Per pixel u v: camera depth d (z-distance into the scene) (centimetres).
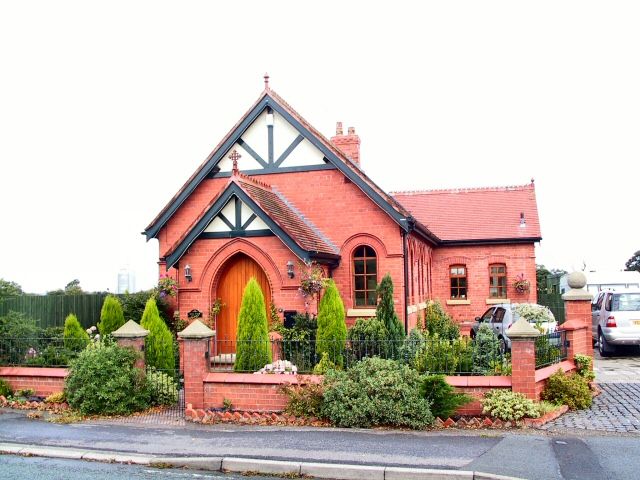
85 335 1633
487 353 1329
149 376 1398
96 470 973
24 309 2009
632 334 2097
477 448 1020
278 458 988
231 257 1841
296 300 1766
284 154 2050
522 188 3033
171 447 1068
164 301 2120
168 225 2114
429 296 2678
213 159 2073
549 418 1200
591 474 891
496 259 2805
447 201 3062
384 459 971
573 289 1602
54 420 1270
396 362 1267
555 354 1427
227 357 1739
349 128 2400
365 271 1986
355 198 1986
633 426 1157
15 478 928
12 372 1455
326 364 1364
